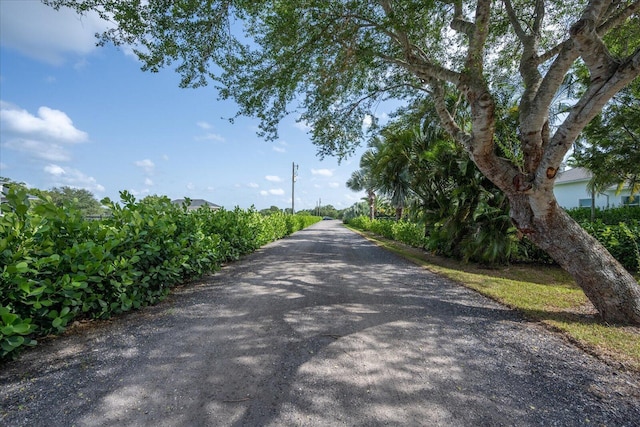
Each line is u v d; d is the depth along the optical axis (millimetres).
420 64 5648
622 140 9938
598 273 4301
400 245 15000
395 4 5359
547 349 3391
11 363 2889
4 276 2740
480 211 8711
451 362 3053
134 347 3281
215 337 3570
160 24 5211
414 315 4453
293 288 5953
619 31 6496
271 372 2795
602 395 2541
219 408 2268
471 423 2158
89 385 2545
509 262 9328
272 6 5836
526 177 4547
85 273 3502
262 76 6934
